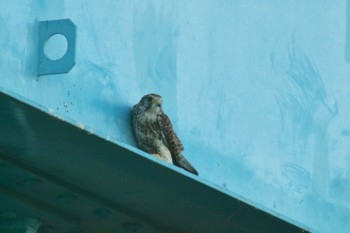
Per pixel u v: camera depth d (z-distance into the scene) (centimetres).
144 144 1220
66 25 1095
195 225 1268
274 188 1331
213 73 1309
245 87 1340
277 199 1329
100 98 1166
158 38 1255
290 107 1381
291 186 1352
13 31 1087
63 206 1205
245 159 1311
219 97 1309
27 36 1097
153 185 1147
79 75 1143
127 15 1221
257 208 1187
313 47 1433
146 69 1234
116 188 1162
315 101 1412
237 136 1312
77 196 1175
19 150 1085
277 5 1406
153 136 1219
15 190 1166
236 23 1352
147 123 1215
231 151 1300
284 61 1394
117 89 1192
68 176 1141
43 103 1096
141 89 1224
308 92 1408
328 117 1422
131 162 1091
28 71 1088
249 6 1374
